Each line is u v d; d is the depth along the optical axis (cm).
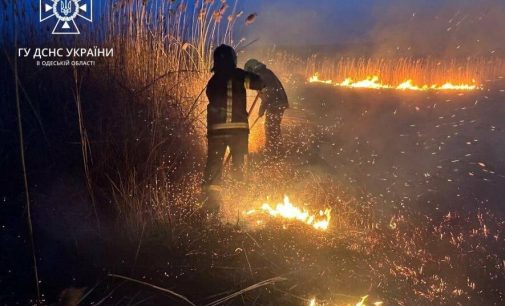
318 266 388
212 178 503
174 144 545
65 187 470
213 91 523
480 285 374
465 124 1016
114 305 325
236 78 522
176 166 533
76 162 496
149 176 475
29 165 501
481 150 802
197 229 439
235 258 395
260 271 375
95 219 434
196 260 388
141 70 657
